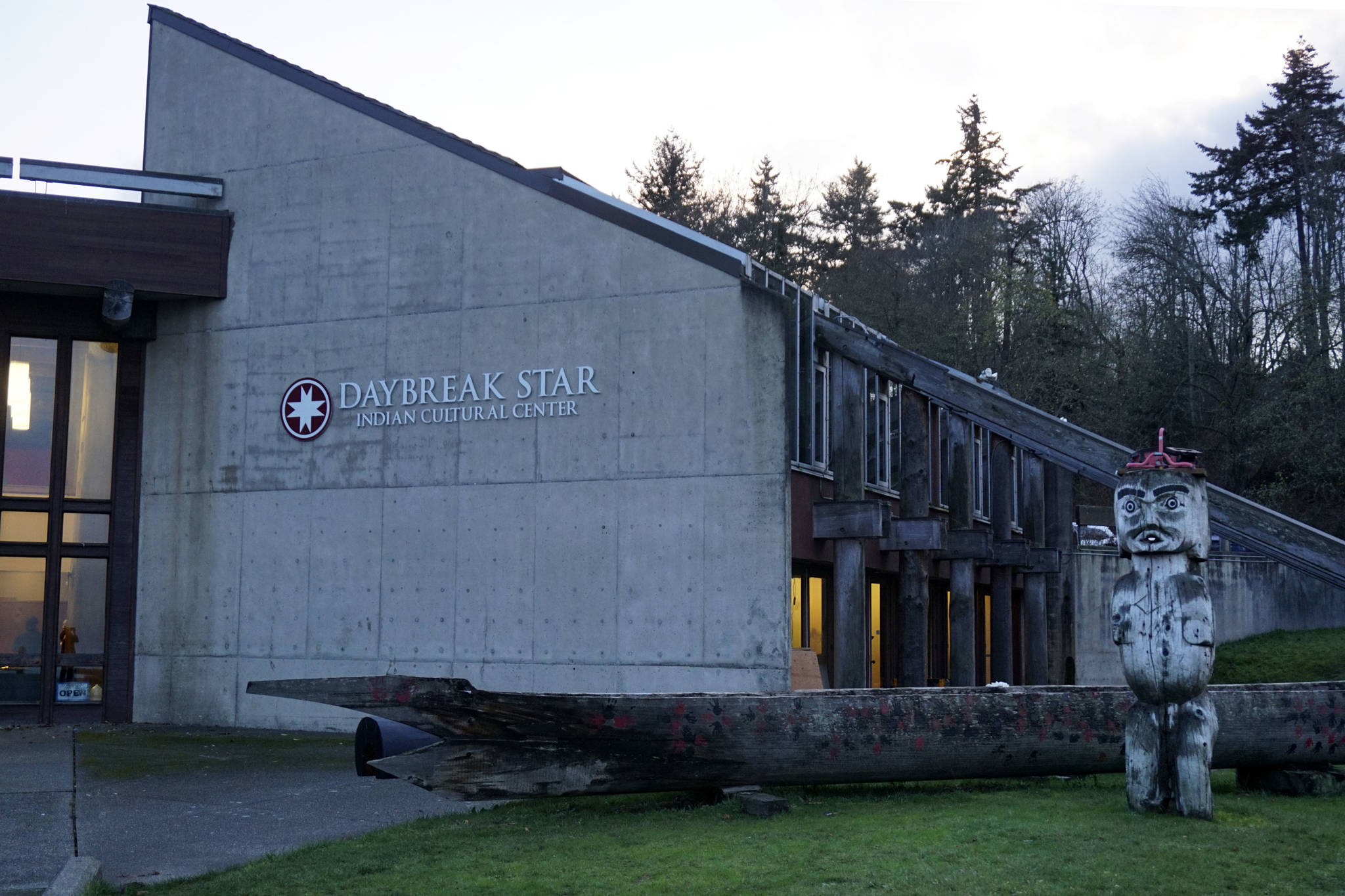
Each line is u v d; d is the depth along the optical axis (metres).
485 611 16.98
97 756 15.04
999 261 52.06
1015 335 47.03
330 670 17.81
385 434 17.97
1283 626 33.88
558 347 17.03
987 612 27.42
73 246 18.48
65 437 19.22
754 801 9.80
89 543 19.22
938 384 15.86
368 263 18.41
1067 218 54.34
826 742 10.29
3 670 18.73
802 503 17.09
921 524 17.61
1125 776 11.36
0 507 18.83
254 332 18.98
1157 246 44.34
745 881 7.53
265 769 13.95
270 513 18.55
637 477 16.33
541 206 17.38
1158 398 43.03
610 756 9.91
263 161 19.27
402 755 9.47
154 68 20.19
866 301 49.53
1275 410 39.31
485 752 9.63
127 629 19.11
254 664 18.33
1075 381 44.91
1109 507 38.66
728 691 15.46
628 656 16.06
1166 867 7.74
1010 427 15.42
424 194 18.17
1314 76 48.94
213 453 19.03
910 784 11.34
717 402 16.00
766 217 59.50
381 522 17.83
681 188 61.47
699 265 16.30
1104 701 11.12
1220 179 49.31
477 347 17.55
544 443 16.94
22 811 11.11
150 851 9.38
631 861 8.12
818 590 18.34
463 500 17.34
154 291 18.77
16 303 19.16
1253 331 42.22
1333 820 9.51
